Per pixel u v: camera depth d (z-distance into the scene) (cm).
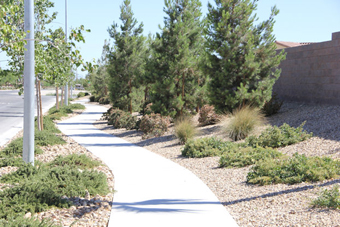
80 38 682
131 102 2311
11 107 3447
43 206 556
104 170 873
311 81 1429
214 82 1441
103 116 2291
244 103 1388
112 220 510
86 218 525
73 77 3072
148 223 497
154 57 1752
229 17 1417
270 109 1427
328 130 1012
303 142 969
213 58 1436
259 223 486
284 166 713
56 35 1245
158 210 555
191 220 509
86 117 2625
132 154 1114
